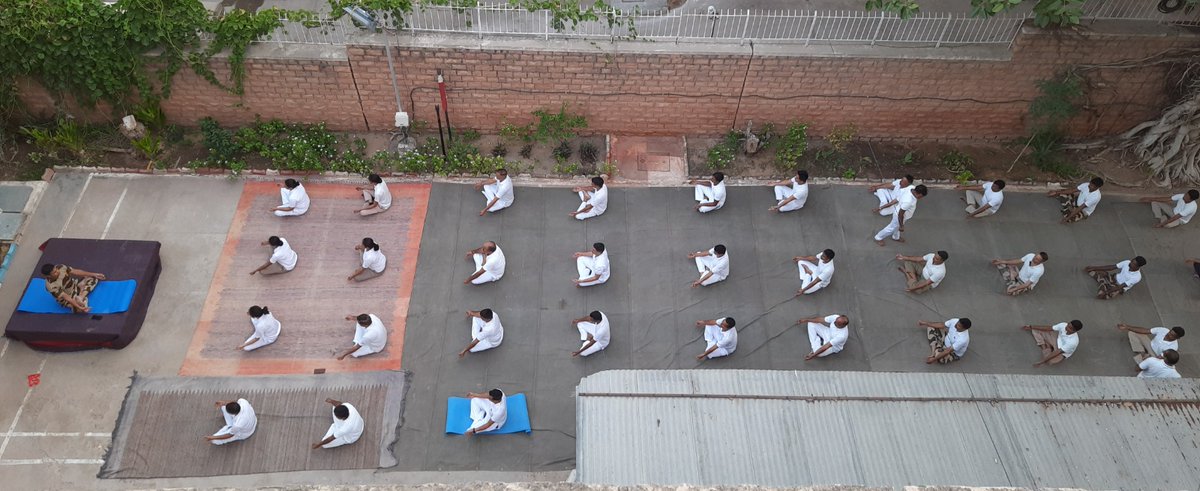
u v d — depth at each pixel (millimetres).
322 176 14633
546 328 12570
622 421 8750
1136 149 15578
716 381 9203
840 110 15398
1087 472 8344
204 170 14406
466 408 11516
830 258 12547
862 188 14953
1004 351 12570
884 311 13008
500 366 12070
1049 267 13766
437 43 13859
